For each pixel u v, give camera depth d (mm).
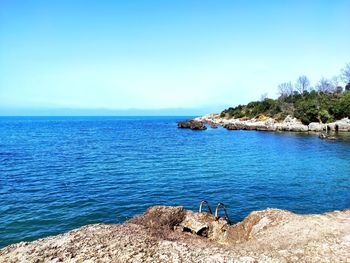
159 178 27281
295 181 26266
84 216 17484
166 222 11938
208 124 139750
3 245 13805
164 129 114188
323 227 9789
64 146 54469
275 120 106062
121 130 109125
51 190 23047
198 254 7926
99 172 30125
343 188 23875
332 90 121750
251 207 19328
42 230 15477
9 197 21078
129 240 8727
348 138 64438
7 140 66375
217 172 30172
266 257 7781
